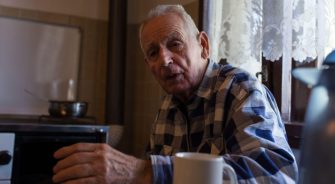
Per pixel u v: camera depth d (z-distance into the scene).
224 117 0.88
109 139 1.97
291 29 1.19
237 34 1.40
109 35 2.34
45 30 2.34
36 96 2.30
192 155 0.53
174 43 0.94
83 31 2.46
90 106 2.47
